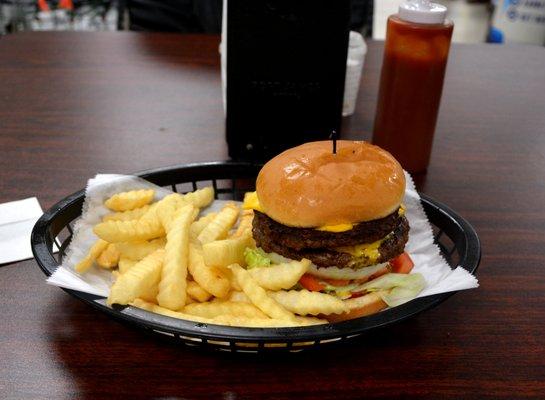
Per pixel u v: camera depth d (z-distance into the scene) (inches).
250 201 16.9
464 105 29.4
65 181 21.2
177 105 28.0
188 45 36.0
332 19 19.6
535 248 18.4
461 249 16.1
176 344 13.8
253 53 20.2
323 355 14.1
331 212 14.9
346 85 25.8
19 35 36.2
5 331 14.4
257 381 13.3
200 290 15.5
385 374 13.6
